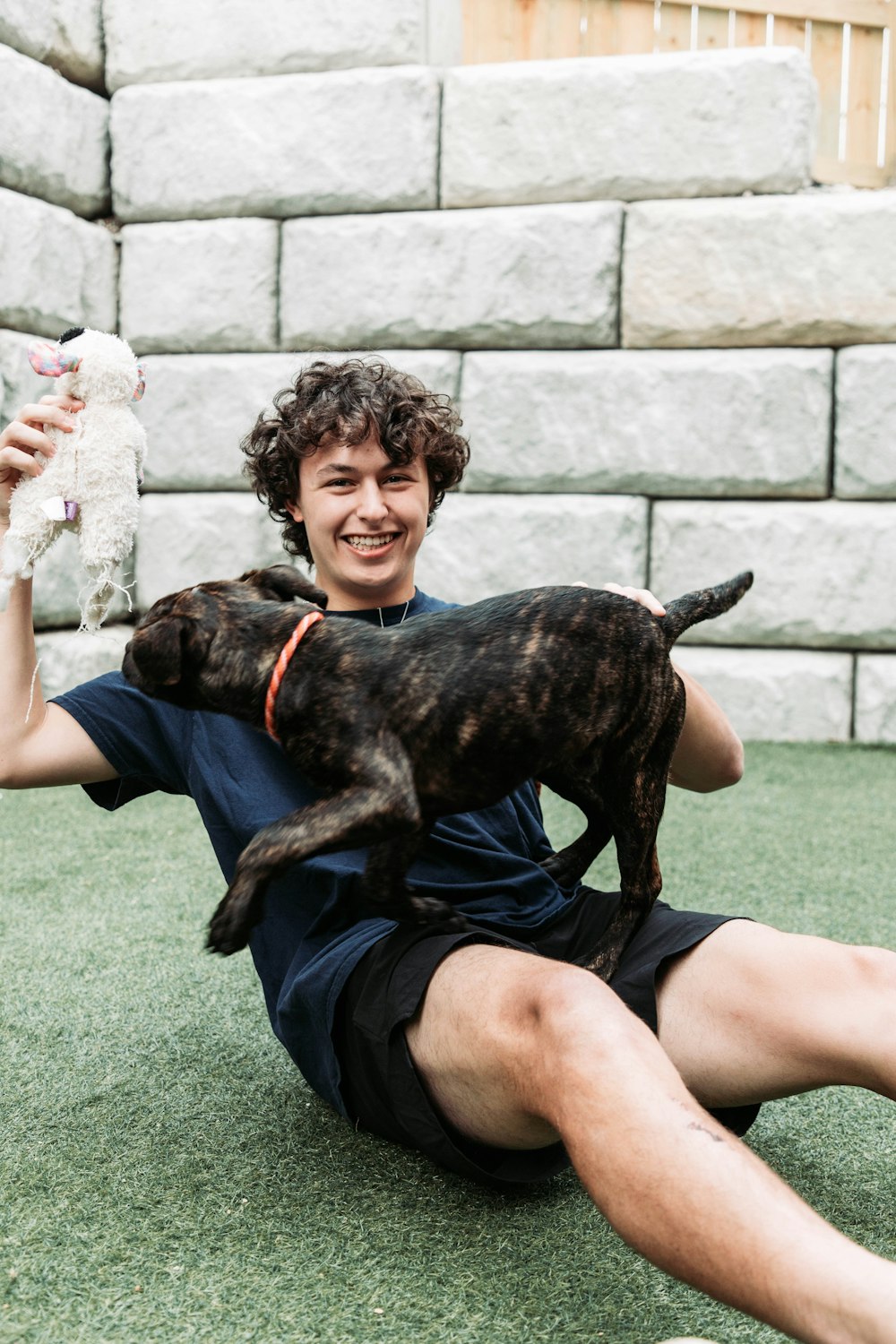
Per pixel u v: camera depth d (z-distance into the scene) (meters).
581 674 1.58
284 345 5.29
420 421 1.89
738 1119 1.71
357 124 5.13
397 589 2.00
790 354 5.00
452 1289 1.43
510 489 5.22
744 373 5.00
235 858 1.77
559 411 5.12
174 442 5.32
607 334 5.13
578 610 1.63
